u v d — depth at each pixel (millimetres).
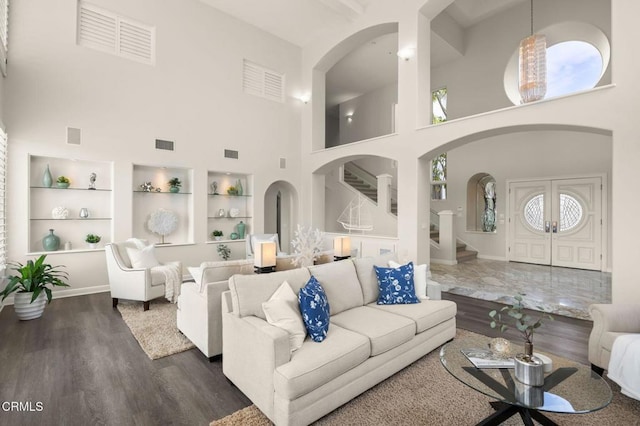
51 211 4820
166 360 2816
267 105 7223
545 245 7355
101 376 2541
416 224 5594
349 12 6465
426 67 5762
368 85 10203
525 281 5730
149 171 5836
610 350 2391
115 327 3574
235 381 2318
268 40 7215
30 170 4605
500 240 8062
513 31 7559
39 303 3816
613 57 3670
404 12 5793
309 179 7699
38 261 3826
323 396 1997
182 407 2156
